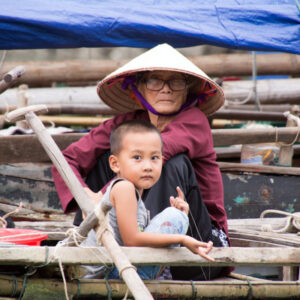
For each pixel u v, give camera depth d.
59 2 12.09
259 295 7.02
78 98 20.56
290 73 20.50
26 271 6.23
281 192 13.45
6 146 11.73
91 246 6.45
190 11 12.45
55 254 5.88
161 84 8.68
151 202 7.55
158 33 12.00
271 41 12.43
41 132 7.14
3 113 20.06
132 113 9.22
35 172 12.50
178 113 8.82
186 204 7.01
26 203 12.55
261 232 9.90
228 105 20.22
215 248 6.33
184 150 8.12
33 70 20.25
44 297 6.16
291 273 9.98
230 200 13.27
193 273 8.16
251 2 12.81
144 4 12.43
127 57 27.06
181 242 6.20
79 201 6.75
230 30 12.40
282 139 13.80
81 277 6.96
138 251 6.13
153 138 7.11
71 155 8.89
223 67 20.31
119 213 6.52
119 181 6.68
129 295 6.45
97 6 12.16
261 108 19.95
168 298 6.62
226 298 6.86
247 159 14.68
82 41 12.03
